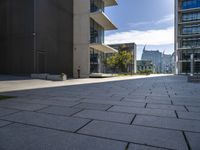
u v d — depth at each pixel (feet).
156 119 15.38
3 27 80.33
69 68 96.12
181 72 190.19
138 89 39.17
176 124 14.01
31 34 72.23
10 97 26.23
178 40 191.83
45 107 19.79
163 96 28.58
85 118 15.57
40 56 74.28
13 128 12.98
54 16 84.02
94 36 106.22
